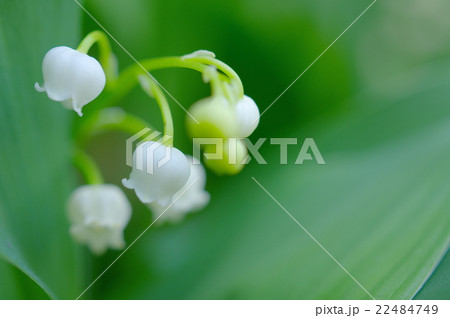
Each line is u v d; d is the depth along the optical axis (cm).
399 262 12
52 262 12
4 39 12
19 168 12
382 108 15
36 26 12
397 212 13
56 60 11
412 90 16
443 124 15
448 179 13
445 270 12
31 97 12
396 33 18
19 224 12
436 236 12
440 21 18
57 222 12
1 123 12
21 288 12
